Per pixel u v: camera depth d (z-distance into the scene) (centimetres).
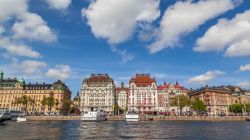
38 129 7431
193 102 18275
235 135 5922
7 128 7775
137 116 13212
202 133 6419
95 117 12962
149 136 5716
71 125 9662
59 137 5384
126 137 5522
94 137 5512
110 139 5159
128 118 13200
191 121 13475
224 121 13588
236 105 19850
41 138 5125
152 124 10469
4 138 5069
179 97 18225
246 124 10412
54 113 19225
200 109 18200
